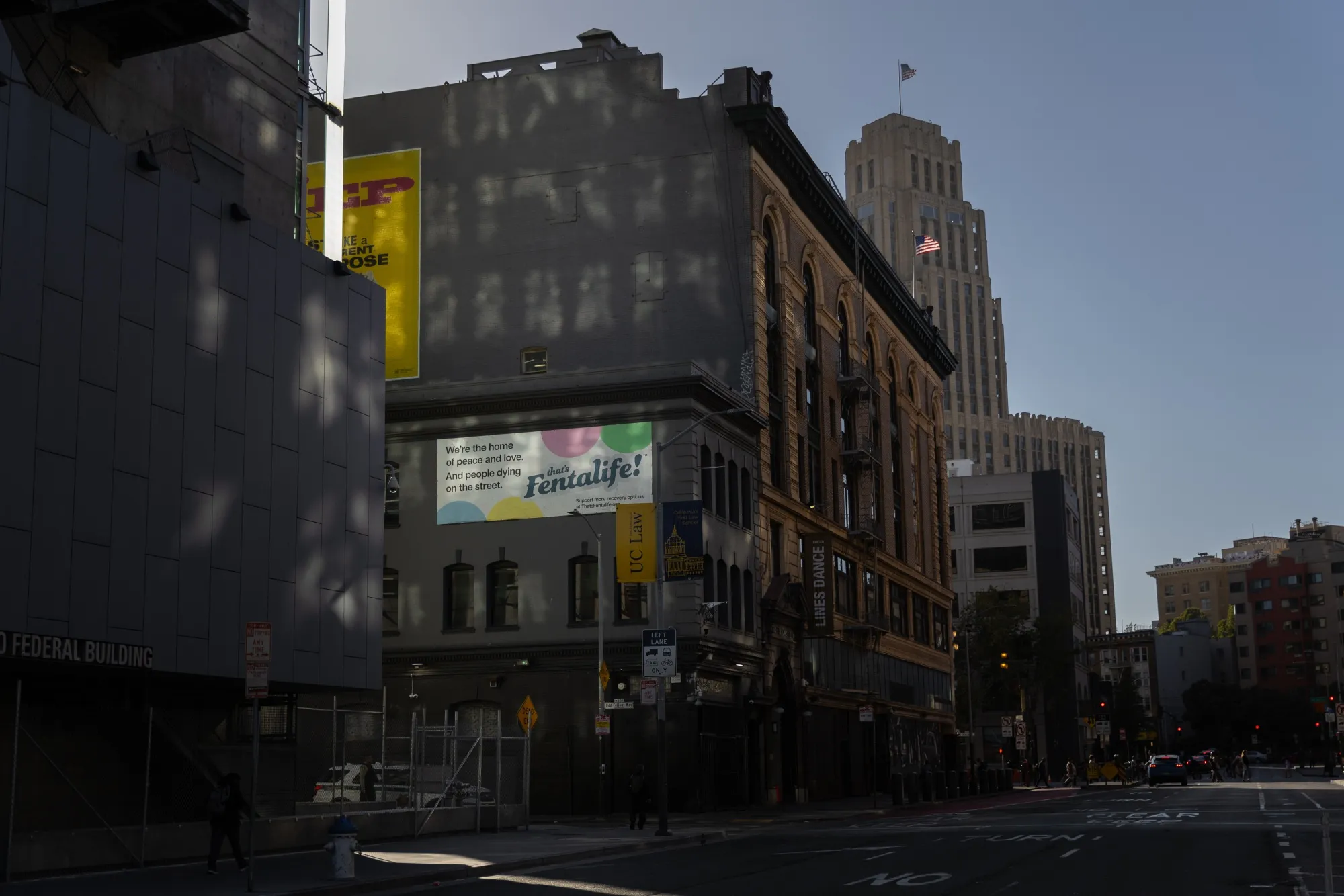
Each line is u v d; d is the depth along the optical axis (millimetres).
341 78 39969
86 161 26406
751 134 58938
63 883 22141
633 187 59688
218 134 32625
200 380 29031
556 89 61281
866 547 75188
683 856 29531
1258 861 25031
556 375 51469
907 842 32062
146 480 27266
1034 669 112062
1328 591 197625
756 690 56000
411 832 32844
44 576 24656
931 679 90188
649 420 50562
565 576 50438
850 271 75375
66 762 27297
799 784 61062
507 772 45188
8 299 24344
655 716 48781
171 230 28516
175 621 27703
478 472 51938
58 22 28172
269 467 31047
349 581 33656
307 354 32750
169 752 29766
